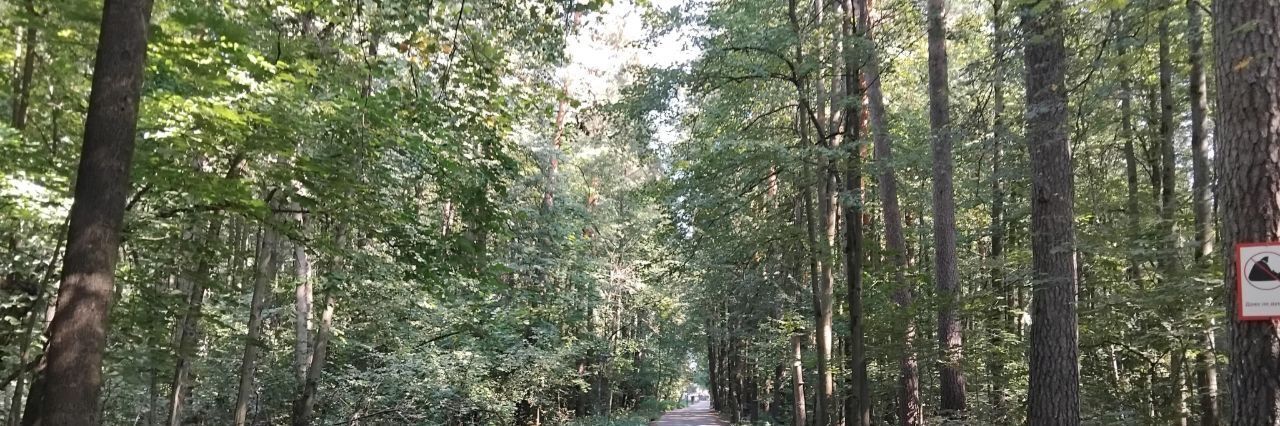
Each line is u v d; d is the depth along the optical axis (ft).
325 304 38.14
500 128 31.89
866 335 39.58
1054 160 26.71
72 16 21.88
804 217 46.34
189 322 34.17
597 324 87.81
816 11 38.47
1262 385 14.40
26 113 25.93
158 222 26.81
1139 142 49.73
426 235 32.07
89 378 14.56
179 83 24.00
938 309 36.94
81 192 14.96
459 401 53.72
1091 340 34.63
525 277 62.03
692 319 78.59
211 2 24.68
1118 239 33.37
